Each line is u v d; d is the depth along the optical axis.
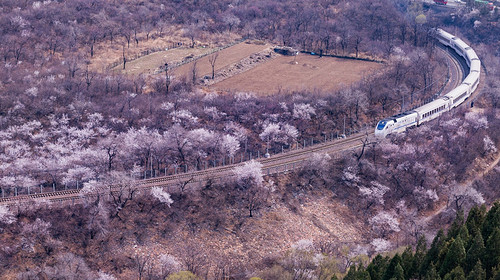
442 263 179.25
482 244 176.00
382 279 177.12
